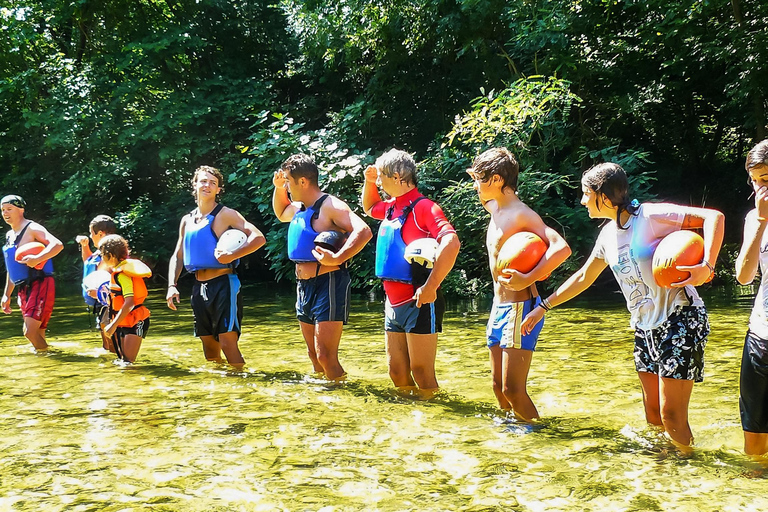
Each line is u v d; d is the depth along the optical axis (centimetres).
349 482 302
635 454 334
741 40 1261
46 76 1823
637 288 346
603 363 574
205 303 580
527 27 1336
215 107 1739
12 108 1917
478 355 628
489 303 1098
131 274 605
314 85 1973
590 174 351
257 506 277
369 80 1811
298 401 456
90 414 428
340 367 527
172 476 313
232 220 586
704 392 464
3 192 1919
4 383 527
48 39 1920
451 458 334
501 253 384
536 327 396
